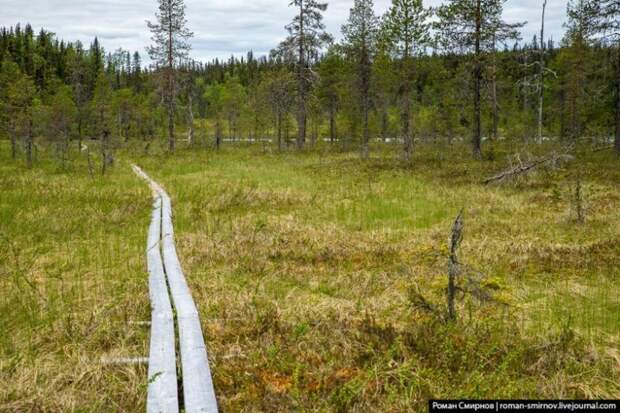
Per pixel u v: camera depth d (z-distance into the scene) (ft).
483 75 93.30
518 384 14.83
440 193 56.03
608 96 94.38
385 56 107.86
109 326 19.30
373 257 31.22
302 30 122.11
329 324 19.49
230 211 47.01
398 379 15.16
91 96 179.73
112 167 91.25
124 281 23.79
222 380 15.43
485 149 100.48
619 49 84.79
